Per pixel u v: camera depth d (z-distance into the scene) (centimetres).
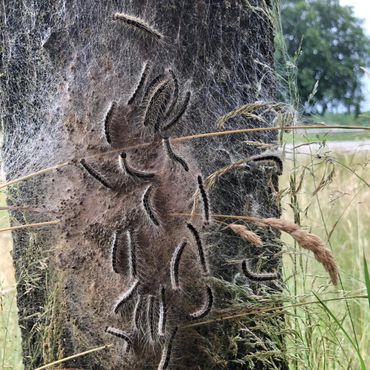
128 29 39
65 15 40
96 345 40
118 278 39
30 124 43
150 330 38
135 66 39
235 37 40
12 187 44
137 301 38
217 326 39
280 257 41
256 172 41
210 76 40
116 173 39
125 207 39
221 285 38
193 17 39
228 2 40
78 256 40
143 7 39
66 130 41
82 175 40
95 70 40
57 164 41
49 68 42
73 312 41
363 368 34
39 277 42
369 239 64
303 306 38
